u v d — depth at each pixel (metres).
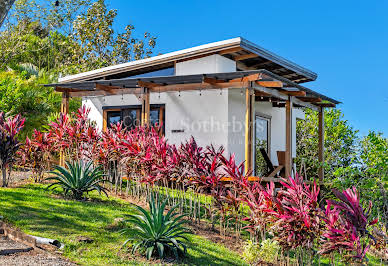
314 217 5.95
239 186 7.58
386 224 8.55
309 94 13.25
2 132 9.95
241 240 7.63
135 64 14.17
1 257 5.31
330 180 12.27
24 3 26.59
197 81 11.81
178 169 8.54
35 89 18.75
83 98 15.95
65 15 30.47
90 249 5.87
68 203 8.41
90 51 31.17
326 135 15.63
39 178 10.88
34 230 6.36
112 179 11.21
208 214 8.18
